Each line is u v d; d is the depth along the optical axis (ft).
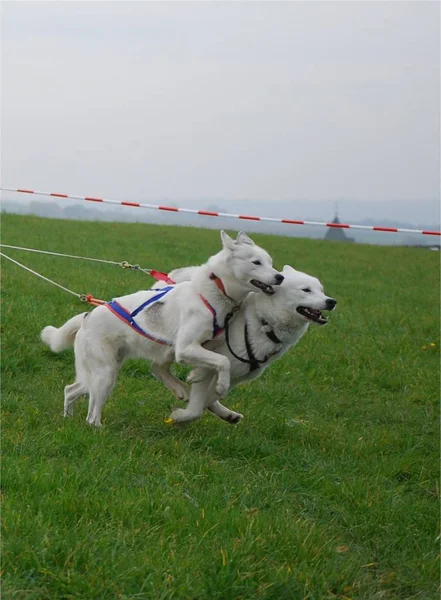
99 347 19.66
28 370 23.00
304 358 26.14
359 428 21.53
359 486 17.66
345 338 29.17
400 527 16.72
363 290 45.44
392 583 15.34
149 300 19.51
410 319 34.12
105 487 16.22
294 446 19.63
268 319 18.92
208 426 20.07
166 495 16.11
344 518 16.85
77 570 14.08
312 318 18.78
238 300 18.99
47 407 20.47
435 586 15.38
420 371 25.90
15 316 25.86
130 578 14.01
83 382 19.88
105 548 14.46
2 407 20.01
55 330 20.57
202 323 18.88
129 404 21.13
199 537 15.12
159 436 19.45
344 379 24.89
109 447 18.04
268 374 24.66
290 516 16.38
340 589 14.76
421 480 18.84
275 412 21.61
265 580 14.46
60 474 16.24
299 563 15.02
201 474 17.42
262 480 17.83
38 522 14.74
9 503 15.17
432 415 22.70
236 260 18.69
